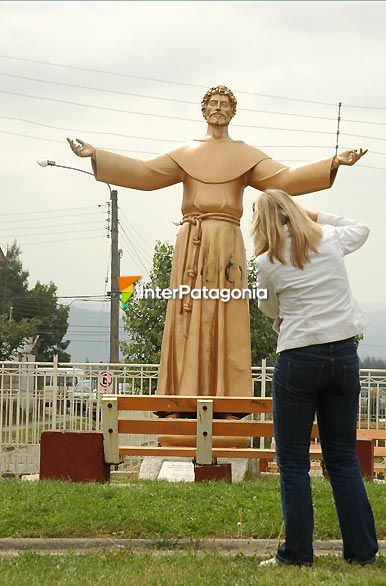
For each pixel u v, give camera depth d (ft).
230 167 45.85
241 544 25.27
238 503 28.22
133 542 25.38
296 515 21.48
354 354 21.76
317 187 44.45
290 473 21.66
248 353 45.44
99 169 45.37
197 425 33.94
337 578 19.71
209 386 45.21
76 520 26.50
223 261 45.47
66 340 223.51
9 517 26.73
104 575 20.29
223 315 45.32
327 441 22.03
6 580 19.92
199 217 45.80
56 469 34.19
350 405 21.80
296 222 21.89
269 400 34.50
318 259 21.83
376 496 29.63
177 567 21.12
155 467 43.60
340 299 21.71
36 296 220.64
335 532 25.86
